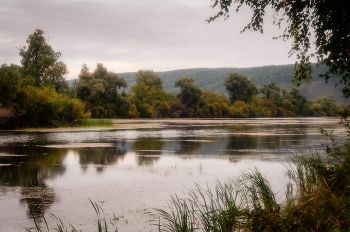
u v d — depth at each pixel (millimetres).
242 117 111188
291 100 125625
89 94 80312
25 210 10273
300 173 10773
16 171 16578
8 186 13445
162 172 16469
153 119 91750
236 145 28594
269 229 6434
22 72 59844
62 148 26062
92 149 25672
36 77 60438
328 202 6855
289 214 6613
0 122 44562
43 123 50906
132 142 31047
